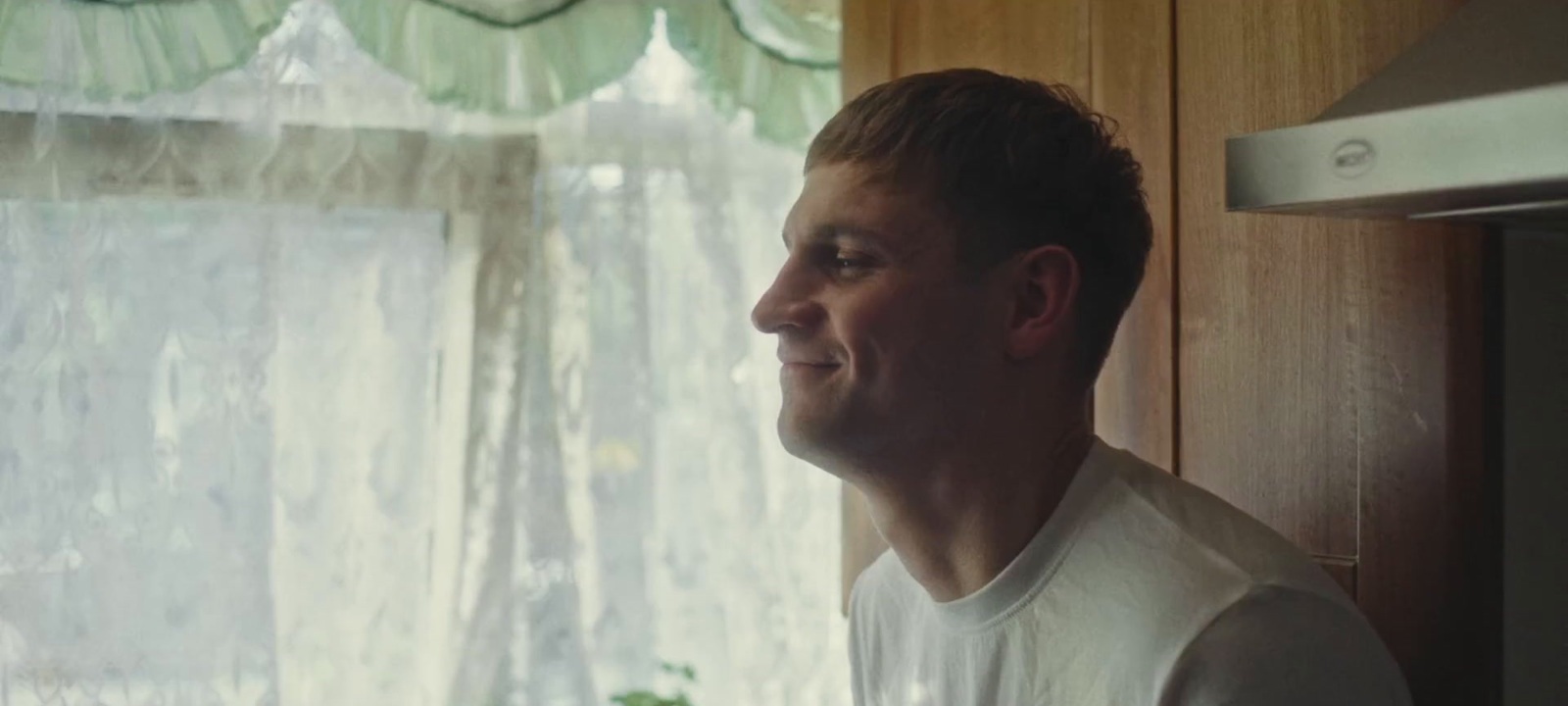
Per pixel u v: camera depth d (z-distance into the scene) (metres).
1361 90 0.82
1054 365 0.81
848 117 0.81
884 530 0.85
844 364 0.78
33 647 1.67
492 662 1.80
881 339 0.76
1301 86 1.08
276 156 1.75
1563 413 1.00
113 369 1.70
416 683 1.79
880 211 0.77
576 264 1.83
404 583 1.78
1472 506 0.96
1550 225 0.95
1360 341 1.03
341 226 1.78
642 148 1.85
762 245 1.92
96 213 1.69
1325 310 1.06
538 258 1.83
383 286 1.78
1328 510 1.06
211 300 1.72
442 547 1.81
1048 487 0.81
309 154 1.76
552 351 1.83
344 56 1.78
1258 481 1.11
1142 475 0.81
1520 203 0.77
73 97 1.68
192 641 1.71
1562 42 0.72
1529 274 0.98
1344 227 1.04
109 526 1.70
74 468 1.68
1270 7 1.10
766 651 1.89
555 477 1.82
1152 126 1.21
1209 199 1.16
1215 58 1.15
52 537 1.68
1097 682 0.75
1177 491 0.80
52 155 1.68
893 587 0.95
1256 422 1.11
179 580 1.71
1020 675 0.80
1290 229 1.08
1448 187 0.71
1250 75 1.12
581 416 1.83
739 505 1.89
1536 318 0.98
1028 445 0.80
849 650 1.02
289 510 1.76
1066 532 0.79
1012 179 0.77
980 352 0.78
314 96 1.76
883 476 0.80
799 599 1.92
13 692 1.67
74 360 1.68
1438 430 0.98
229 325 1.73
